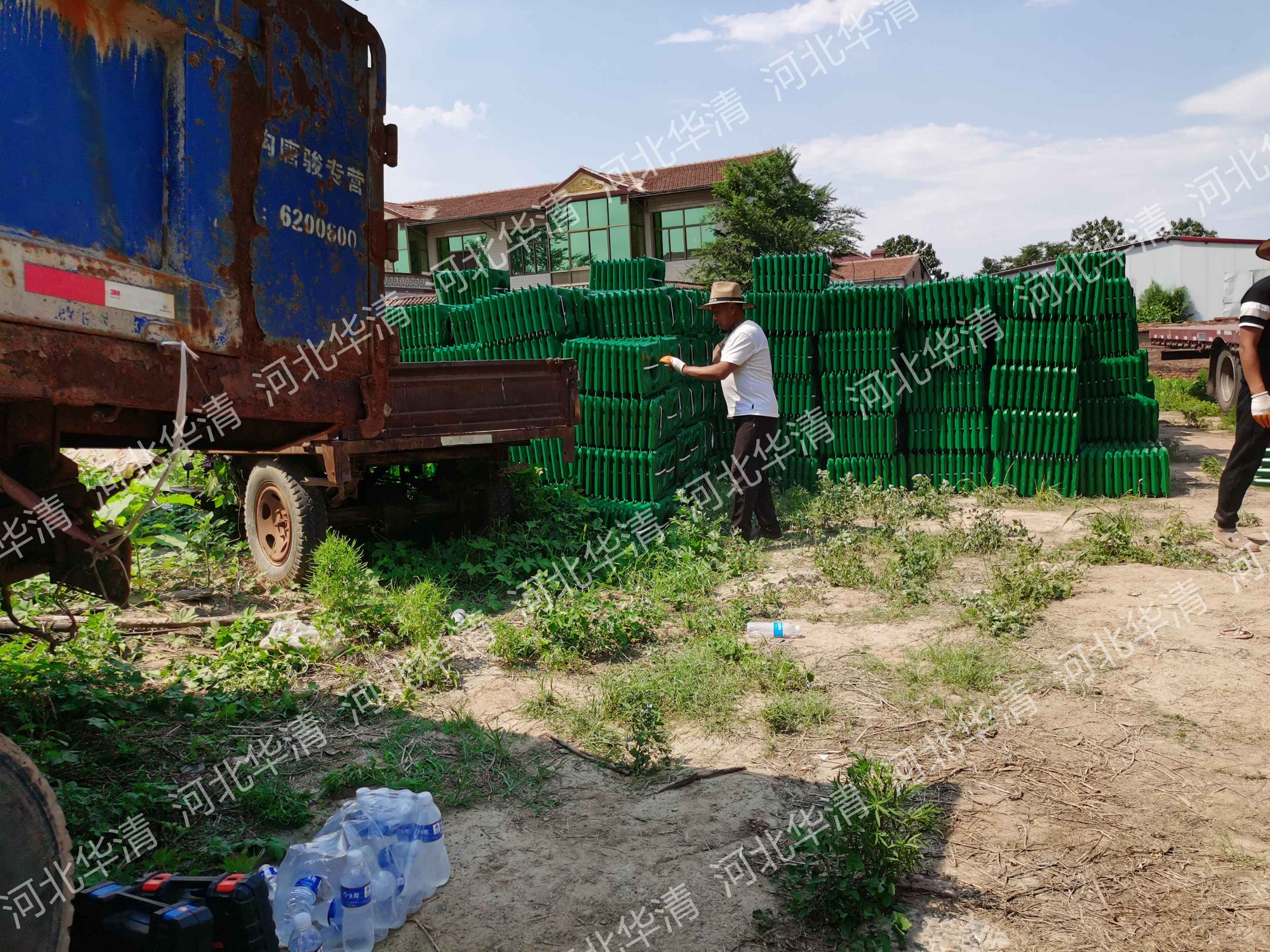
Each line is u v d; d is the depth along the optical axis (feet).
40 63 7.36
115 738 13.24
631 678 15.69
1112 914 9.37
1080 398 33.19
